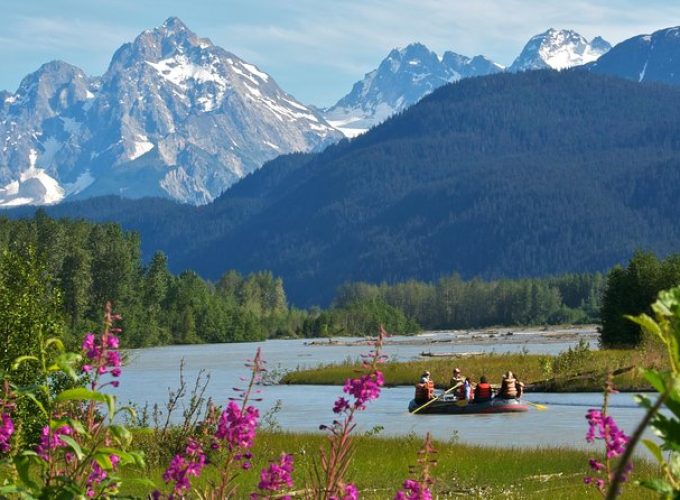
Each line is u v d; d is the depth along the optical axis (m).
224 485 10.52
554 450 42.50
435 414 69.44
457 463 37.66
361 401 10.14
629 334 136.00
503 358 112.12
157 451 29.23
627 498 27.22
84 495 9.13
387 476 33.00
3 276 33.78
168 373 128.12
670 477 7.09
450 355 153.25
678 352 6.23
